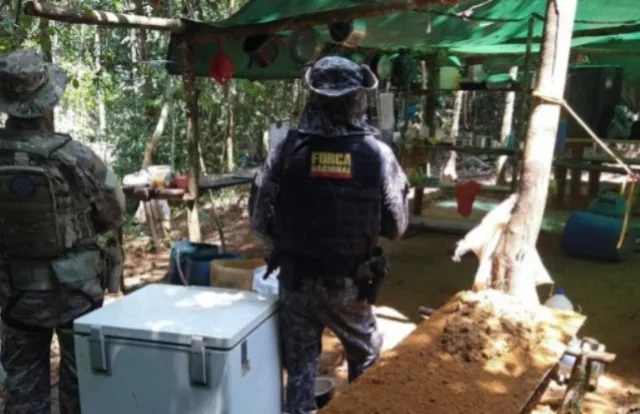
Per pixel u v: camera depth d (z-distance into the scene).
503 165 9.09
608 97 7.16
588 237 5.88
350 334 2.25
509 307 2.24
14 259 2.34
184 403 1.93
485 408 1.70
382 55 5.66
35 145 2.28
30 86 2.31
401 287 4.99
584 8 4.45
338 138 2.11
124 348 1.96
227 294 2.35
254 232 2.29
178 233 6.84
